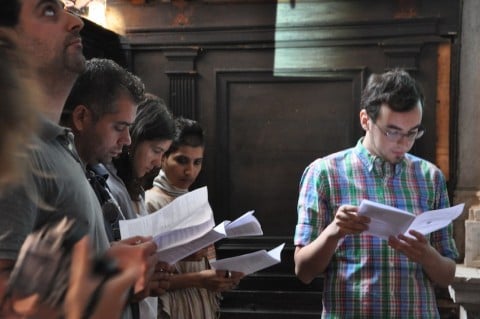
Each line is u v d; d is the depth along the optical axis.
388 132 2.35
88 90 1.81
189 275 2.54
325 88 5.31
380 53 5.19
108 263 0.79
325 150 5.32
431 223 2.16
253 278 5.23
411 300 2.33
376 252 2.35
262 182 5.42
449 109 5.06
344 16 5.19
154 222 1.89
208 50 5.45
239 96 5.44
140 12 5.46
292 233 5.36
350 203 2.43
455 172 5.04
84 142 1.84
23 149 0.87
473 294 3.62
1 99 0.83
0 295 0.74
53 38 1.43
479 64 4.92
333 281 2.40
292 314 4.96
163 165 2.89
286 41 5.30
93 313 0.73
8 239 1.07
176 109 5.48
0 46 0.89
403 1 5.08
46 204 1.25
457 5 5.00
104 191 1.89
